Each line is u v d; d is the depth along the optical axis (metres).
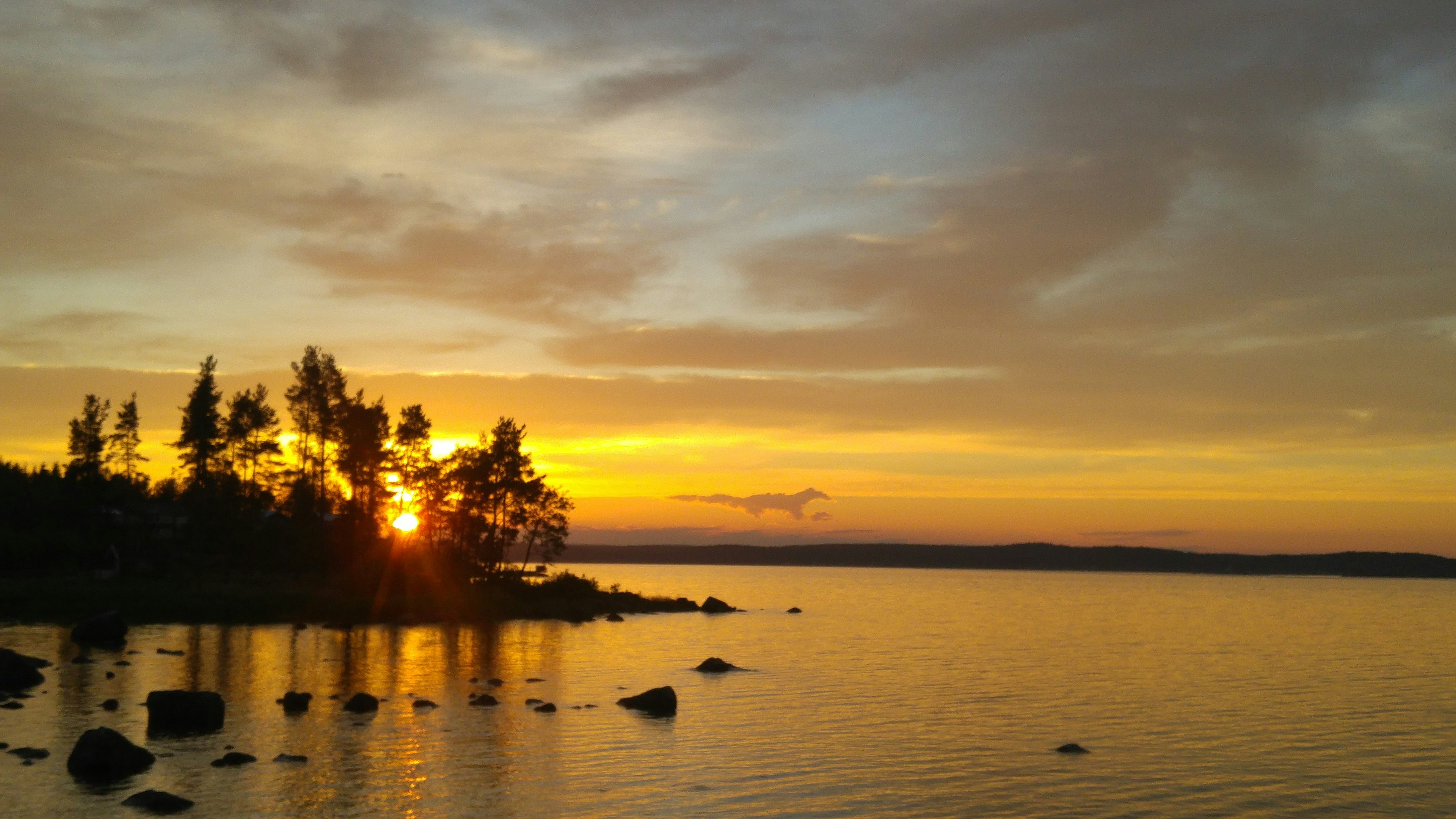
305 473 104.62
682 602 117.56
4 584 81.44
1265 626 108.12
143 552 101.06
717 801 27.17
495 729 36.16
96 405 115.69
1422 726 41.47
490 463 104.81
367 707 39.06
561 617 94.38
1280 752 35.47
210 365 101.50
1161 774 31.64
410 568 99.50
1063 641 82.25
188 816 24.38
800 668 58.41
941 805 27.38
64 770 28.19
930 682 52.84
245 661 53.81
